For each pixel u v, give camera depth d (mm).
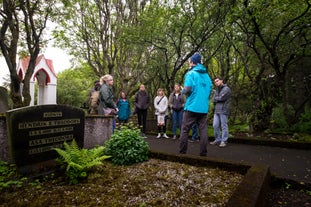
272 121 9211
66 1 8773
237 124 13719
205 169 3637
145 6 12633
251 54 11719
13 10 7965
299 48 8242
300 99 10977
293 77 11422
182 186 2902
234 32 9867
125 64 15141
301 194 3404
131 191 2732
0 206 2336
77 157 3189
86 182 3033
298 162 4930
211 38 11562
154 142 7742
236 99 14430
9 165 3545
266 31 9641
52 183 2988
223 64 14625
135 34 10117
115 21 14000
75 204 2379
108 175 3297
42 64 23078
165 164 3922
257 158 5320
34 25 9312
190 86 4543
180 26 9516
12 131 3010
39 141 3410
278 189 3619
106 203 2404
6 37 9828
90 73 20266
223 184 2988
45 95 24234
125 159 3857
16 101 8703
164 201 2477
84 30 14695
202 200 2496
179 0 9180
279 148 6625
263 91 9703
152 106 18297
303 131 8430
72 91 30891
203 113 4648
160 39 10102
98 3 13695
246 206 2010
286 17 8844
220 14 8883
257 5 7363
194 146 7012
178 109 8414
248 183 2602
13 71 8586
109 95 6105
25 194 2629
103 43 14281
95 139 5496
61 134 3830
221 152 5992
